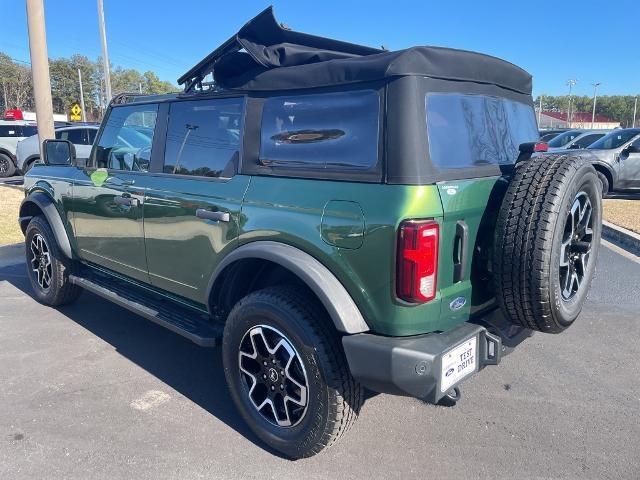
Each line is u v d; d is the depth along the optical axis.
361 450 3.04
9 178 16.50
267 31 3.02
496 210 2.82
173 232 3.52
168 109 3.69
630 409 3.46
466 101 2.87
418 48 2.52
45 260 5.19
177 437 3.16
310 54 2.95
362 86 2.61
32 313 5.16
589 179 2.75
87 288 4.55
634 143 11.63
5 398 3.57
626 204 11.41
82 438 3.13
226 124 3.27
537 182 2.59
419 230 2.34
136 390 3.71
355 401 2.76
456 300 2.63
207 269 3.31
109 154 4.31
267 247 2.82
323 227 2.62
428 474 2.83
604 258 7.27
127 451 3.01
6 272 6.53
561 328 2.74
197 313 3.75
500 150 3.20
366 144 2.58
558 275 2.56
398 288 2.42
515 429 3.23
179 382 3.83
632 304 5.41
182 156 3.56
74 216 4.62
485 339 2.73
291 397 2.87
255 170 3.04
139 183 3.81
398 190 2.42
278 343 2.85
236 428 3.26
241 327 2.97
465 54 2.79
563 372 3.96
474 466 2.89
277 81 2.93
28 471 2.83
